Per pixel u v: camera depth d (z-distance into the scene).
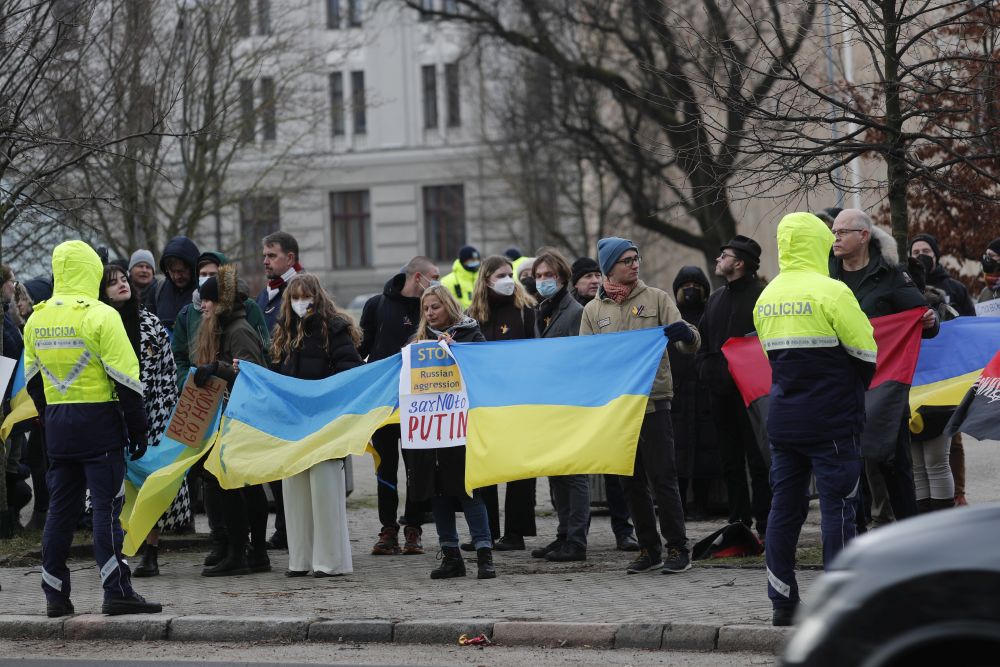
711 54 27.73
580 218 86.12
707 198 28.41
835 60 29.84
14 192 27.77
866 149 22.81
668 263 91.88
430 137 119.69
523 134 83.44
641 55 64.38
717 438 24.83
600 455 20.30
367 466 41.06
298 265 25.97
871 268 19.84
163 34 48.28
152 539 22.33
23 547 24.48
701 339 23.47
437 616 17.84
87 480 18.61
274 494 25.25
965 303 28.08
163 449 21.86
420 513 24.36
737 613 17.30
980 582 9.40
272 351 23.02
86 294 18.83
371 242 121.62
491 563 21.06
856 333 16.27
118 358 18.39
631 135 65.94
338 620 17.70
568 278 24.34
